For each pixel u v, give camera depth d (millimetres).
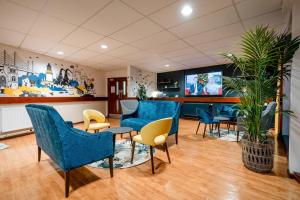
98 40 3768
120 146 3299
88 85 6871
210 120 3973
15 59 4359
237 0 2254
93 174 2150
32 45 4133
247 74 2184
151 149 2203
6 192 1762
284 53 1912
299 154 1997
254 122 2207
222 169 2279
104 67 7059
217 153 2914
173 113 3492
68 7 2404
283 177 2045
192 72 7328
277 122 3957
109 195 1705
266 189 1788
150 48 4367
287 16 2631
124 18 2740
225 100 6023
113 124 5922
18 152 3020
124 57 5355
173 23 2928
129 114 4035
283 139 3439
